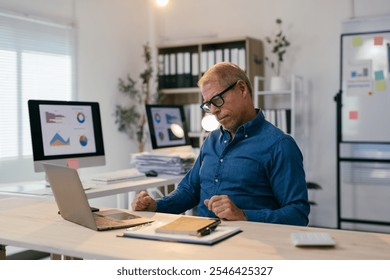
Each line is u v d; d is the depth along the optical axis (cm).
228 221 163
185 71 498
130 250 125
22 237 142
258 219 171
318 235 134
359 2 449
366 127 430
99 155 285
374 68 427
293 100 442
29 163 410
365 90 430
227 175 196
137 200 187
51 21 425
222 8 514
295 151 189
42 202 206
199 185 217
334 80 462
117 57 500
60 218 170
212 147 209
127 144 515
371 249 125
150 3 538
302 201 183
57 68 434
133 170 336
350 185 458
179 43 502
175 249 126
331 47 462
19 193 255
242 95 195
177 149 356
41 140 256
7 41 390
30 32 408
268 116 461
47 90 425
